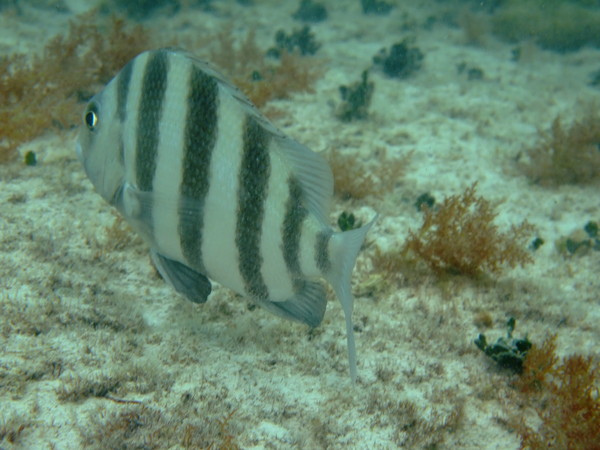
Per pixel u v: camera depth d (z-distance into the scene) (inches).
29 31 120.0
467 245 47.4
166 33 138.3
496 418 35.7
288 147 25.5
